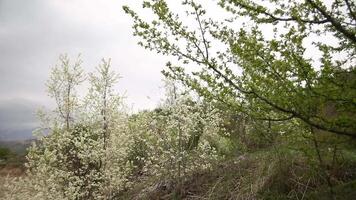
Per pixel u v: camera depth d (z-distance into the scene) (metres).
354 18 3.95
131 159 10.16
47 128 8.70
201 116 8.70
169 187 8.16
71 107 8.77
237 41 4.11
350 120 3.95
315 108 4.11
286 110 4.04
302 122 4.45
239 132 7.91
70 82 8.84
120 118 8.98
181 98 8.16
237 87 4.09
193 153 8.53
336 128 4.14
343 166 6.06
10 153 19.89
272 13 4.24
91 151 8.62
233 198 6.57
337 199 5.36
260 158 7.01
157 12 4.14
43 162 8.56
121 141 8.99
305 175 6.16
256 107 4.16
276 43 3.89
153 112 9.52
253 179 6.63
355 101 3.80
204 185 7.70
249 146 7.78
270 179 6.39
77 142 8.30
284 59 3.97
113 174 8.53
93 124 8.91
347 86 3.91
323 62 3.96
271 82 3.96
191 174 8.27
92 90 8.77
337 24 3.95
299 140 4.85
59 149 8.62
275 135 6.28
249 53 3.93
